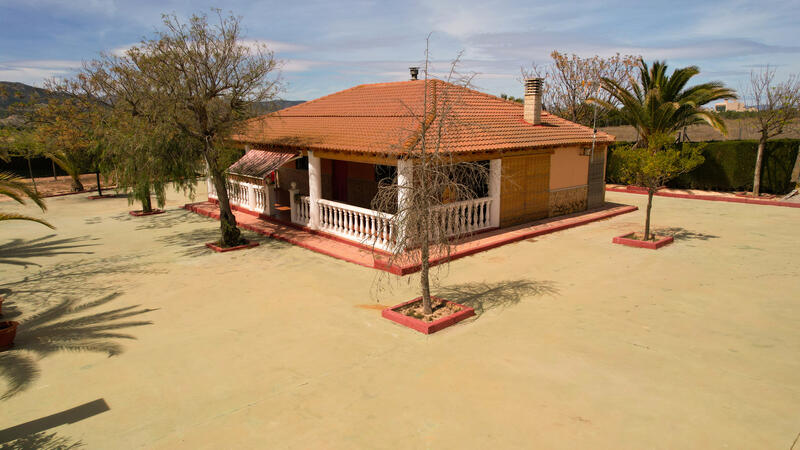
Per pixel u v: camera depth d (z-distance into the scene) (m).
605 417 5.46
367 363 6.93
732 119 33.22
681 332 7.70
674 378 6.29
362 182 17.45
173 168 13.48
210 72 13.23
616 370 6.53
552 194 16.55
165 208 21.11
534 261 11.89
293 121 19.00
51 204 22.81
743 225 15.64
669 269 11.03
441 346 7.40
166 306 9.48
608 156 26.19
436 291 9.93
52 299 10.10
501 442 5.07
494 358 6.96
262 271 11.62
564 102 29.53
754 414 5.46
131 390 6.37
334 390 6.22
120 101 14.58
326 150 13.76
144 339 7.98
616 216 17.70
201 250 13.77
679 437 5.08
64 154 24.84
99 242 15.16
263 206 17.53
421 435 5.23
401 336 7.82
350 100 19.41
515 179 15.09
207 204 21.03
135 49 13.64
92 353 7.49
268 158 15.86
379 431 5.32
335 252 12.77
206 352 7.43
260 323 8.52
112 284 10.95
